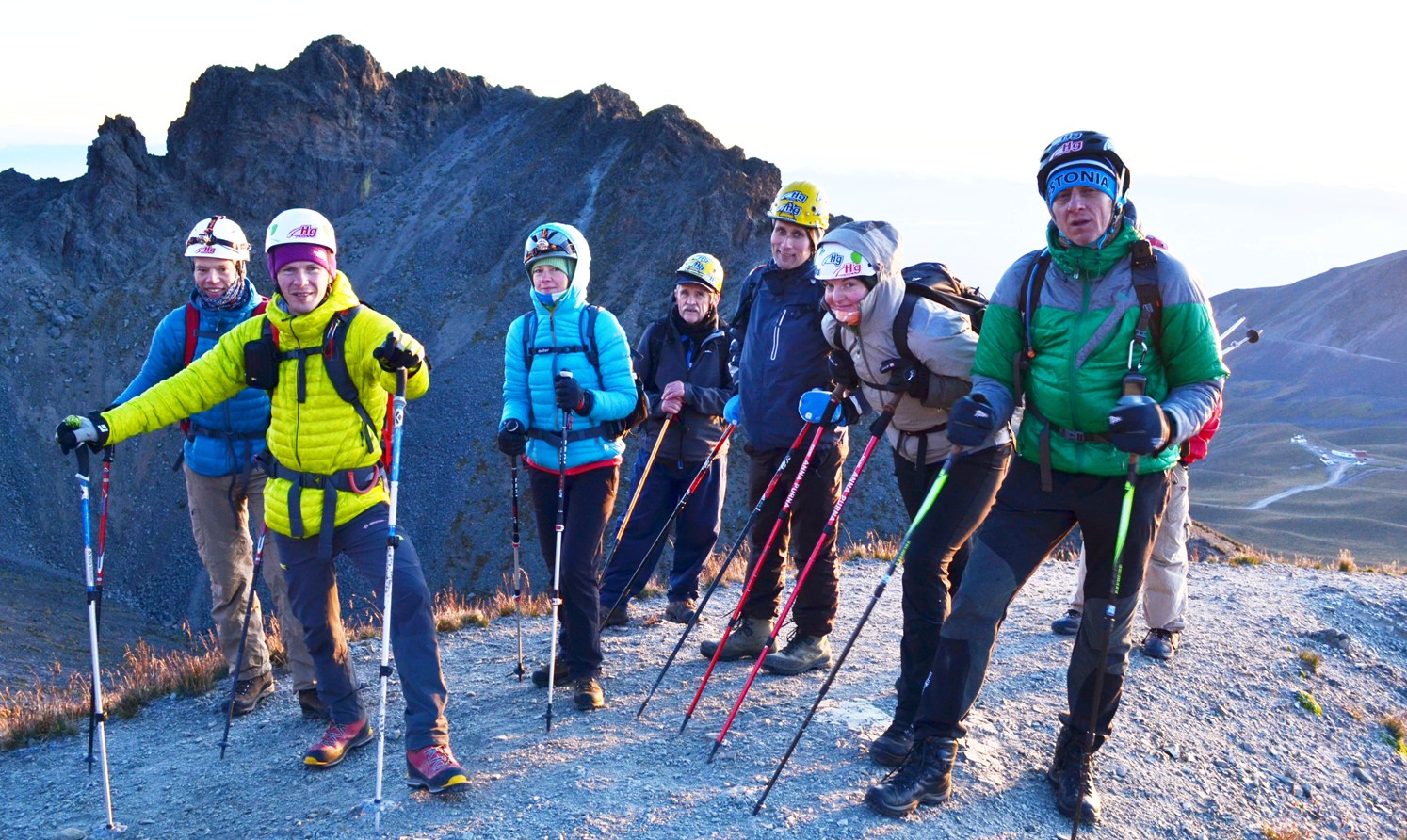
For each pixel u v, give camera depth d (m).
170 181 152.38
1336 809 5.17
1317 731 5.91
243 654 6.04
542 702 5.93
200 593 86.69
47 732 6.27
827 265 4.54
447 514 92.38
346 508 4.93
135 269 137.88
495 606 8.49
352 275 143.88
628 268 131.50
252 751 5.65
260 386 4.92
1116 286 3.96
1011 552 4.21
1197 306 3.90
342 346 4.82
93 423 4.72
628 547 7.71
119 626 65.50
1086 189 3.88
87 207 141.50
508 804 4.53
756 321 5.86
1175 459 4.25
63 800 5.31
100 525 4.88
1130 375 3.87
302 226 4.73
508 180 155.38
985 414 3.95
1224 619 7.45
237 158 157.25
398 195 159.62
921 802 4.35
